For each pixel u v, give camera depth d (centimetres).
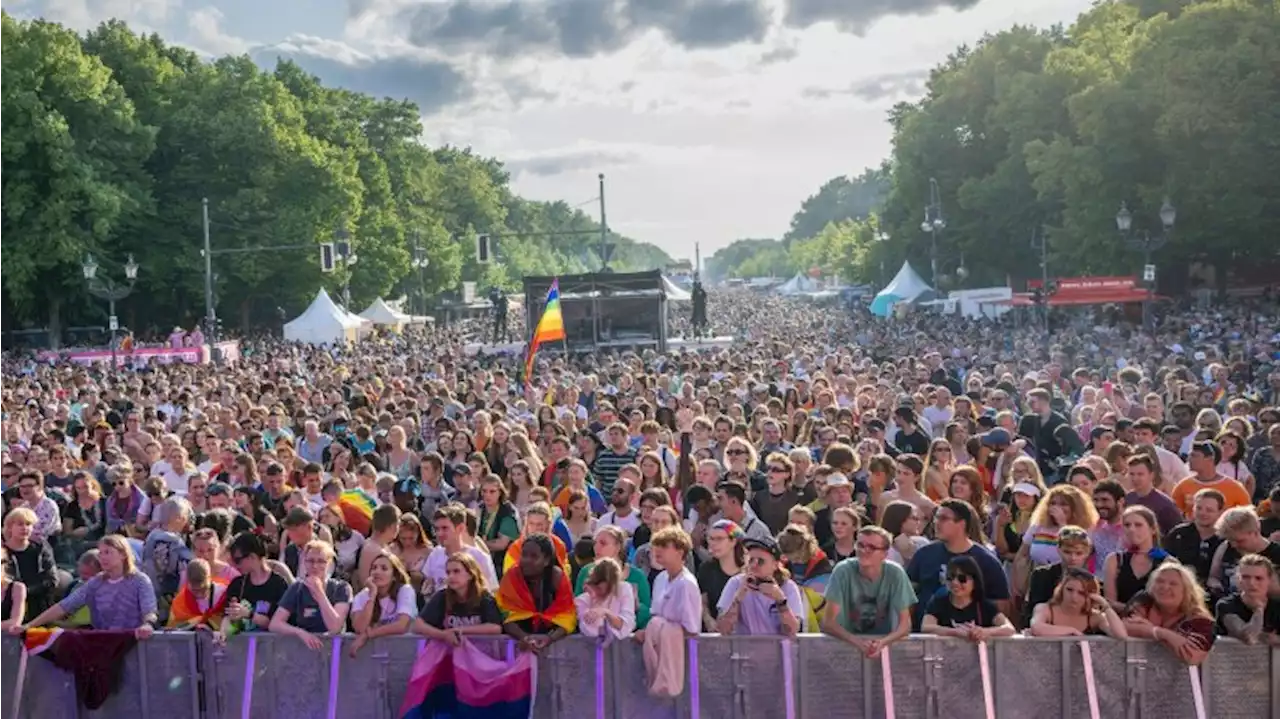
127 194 6756
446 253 10750
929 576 902
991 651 850
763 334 5853
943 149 8181
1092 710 838
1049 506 973
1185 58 5325
